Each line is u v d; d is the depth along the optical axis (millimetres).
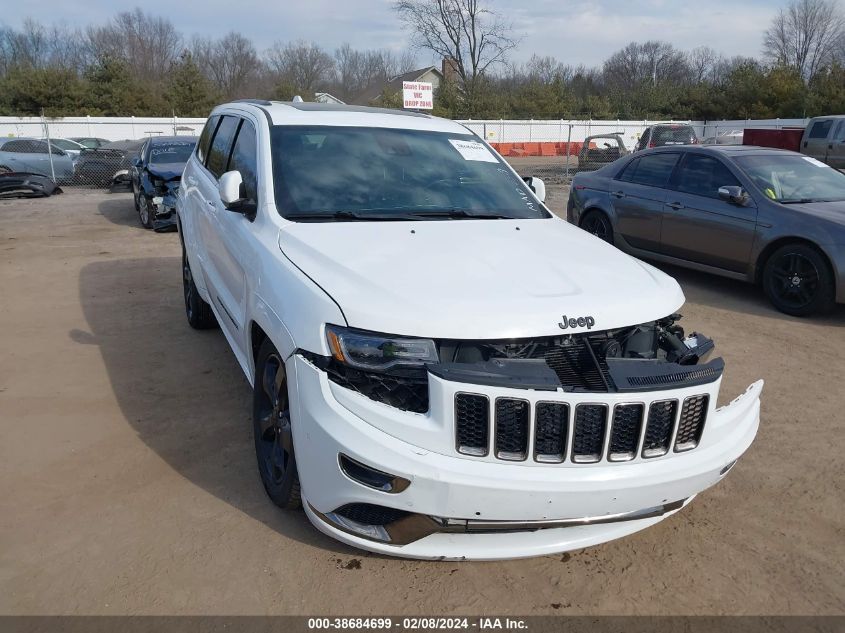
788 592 2885
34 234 11438
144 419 4305
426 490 2525
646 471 2656
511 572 2957
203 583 2818
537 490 2527
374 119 4500
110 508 3334
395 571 2926
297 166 3934
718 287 8023
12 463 3738
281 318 2941
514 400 2521
